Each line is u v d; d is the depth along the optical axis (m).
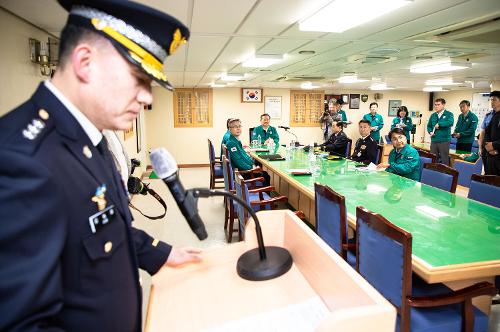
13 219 0.39
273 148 5.32
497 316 1.96
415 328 1.28
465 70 5.01
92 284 0.54
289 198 4.16
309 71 5.14
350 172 3.30
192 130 7.91
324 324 0.51
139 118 6.25
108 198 0.59
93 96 0.53
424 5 1.97
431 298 1.24
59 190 0.45
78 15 0.51
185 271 0.87
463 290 1.27
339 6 1.90
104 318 0.56
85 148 0.56
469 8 2.03
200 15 2.13
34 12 1.74
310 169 3.43
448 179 2.69
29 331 0.39
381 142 7.90
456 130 6.25
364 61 4.17
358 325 0.51
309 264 0.83
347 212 1.96
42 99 0.53
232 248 0.96
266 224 0.99
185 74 5.43
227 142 4.17
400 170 3.38
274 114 8.33
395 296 1.31
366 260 1.50
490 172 4.25
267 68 4.77
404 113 7.60
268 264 0.86
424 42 3.03
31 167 0.42
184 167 7.97
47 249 0.42
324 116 7.94
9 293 0.38
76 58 0.51
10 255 0.39
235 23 2.33
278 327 0.67
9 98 1.67
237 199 0.83
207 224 3.76
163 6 1.91
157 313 0.72
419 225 1.71
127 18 0.52
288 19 2.23
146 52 0.54
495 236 1.55
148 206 4.46
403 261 1.24
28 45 1.92
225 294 0.78
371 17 2.10
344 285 0.67
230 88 8.01
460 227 1.67
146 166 7.53
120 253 0.60
